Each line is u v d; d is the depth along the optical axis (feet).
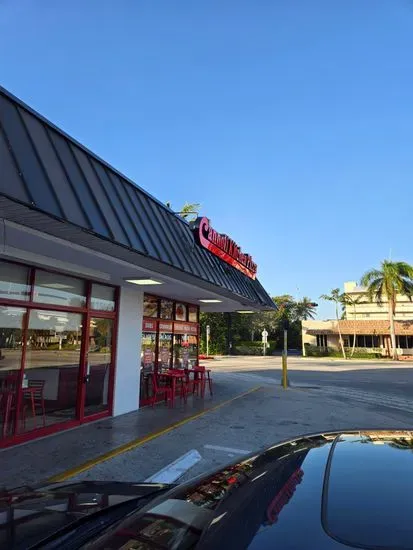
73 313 30.12
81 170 20.38
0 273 23.97
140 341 37.91
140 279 31.04
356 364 130.93
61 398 29.27
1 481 19.02
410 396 55.42
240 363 122.83
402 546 4.75
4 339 24.75
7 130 16.11
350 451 7.66
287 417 36.58
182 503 7.05
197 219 34.40
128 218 23.09
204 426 31.65
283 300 272.31
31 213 15.80
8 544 7.91
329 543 4.84
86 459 22.50
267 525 5.38
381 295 172.76
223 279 37.78
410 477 6.43
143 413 35.76
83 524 8.56
